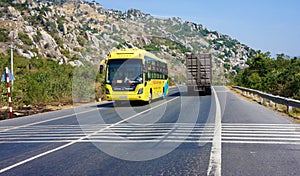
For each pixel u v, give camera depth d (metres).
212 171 6.81
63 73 32.88
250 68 57.97
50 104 26.69
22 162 7.78
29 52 66.56
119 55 21.62
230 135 10.86
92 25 92.56
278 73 38.94
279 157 7.93
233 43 94.69
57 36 85.06
